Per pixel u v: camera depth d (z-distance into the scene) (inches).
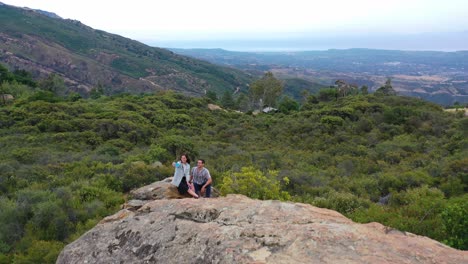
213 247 170.9
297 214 201.5
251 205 219.5
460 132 1093.1
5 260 370.0
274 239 167.9
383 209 387.2
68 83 4471.0
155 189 333.4
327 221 191.5
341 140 1201.4
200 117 1673.2
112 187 567.5
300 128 1391.5
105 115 1379.2
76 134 1098.7
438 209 352.2
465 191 574.6
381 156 940.0
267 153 931.3
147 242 193.3
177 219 209.2
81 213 458.3
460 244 251.8
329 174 759.7
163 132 1318.9
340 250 156.4
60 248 379.6
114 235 209.9
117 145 1051.3
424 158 873.5
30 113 1323.8
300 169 802.8
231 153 964.0
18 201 485.7
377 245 161.3
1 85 2129.7
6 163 722.2
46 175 661.3
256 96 2736.2
